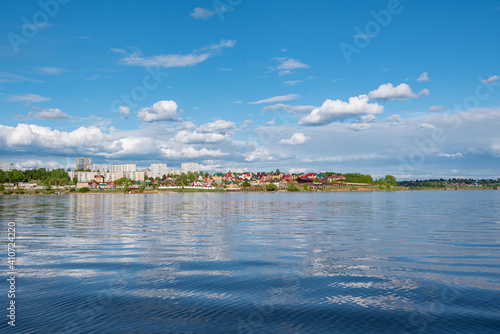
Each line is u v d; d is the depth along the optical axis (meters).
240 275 19.92
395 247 28.59
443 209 76.50
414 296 16.34
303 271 20.78
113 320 13.67
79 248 28.61
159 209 82.31
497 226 42.91
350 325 13.22
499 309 14.71
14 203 115.00
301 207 87.62
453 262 22.98
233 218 56.75
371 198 153.12
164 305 15.25
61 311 14.58
